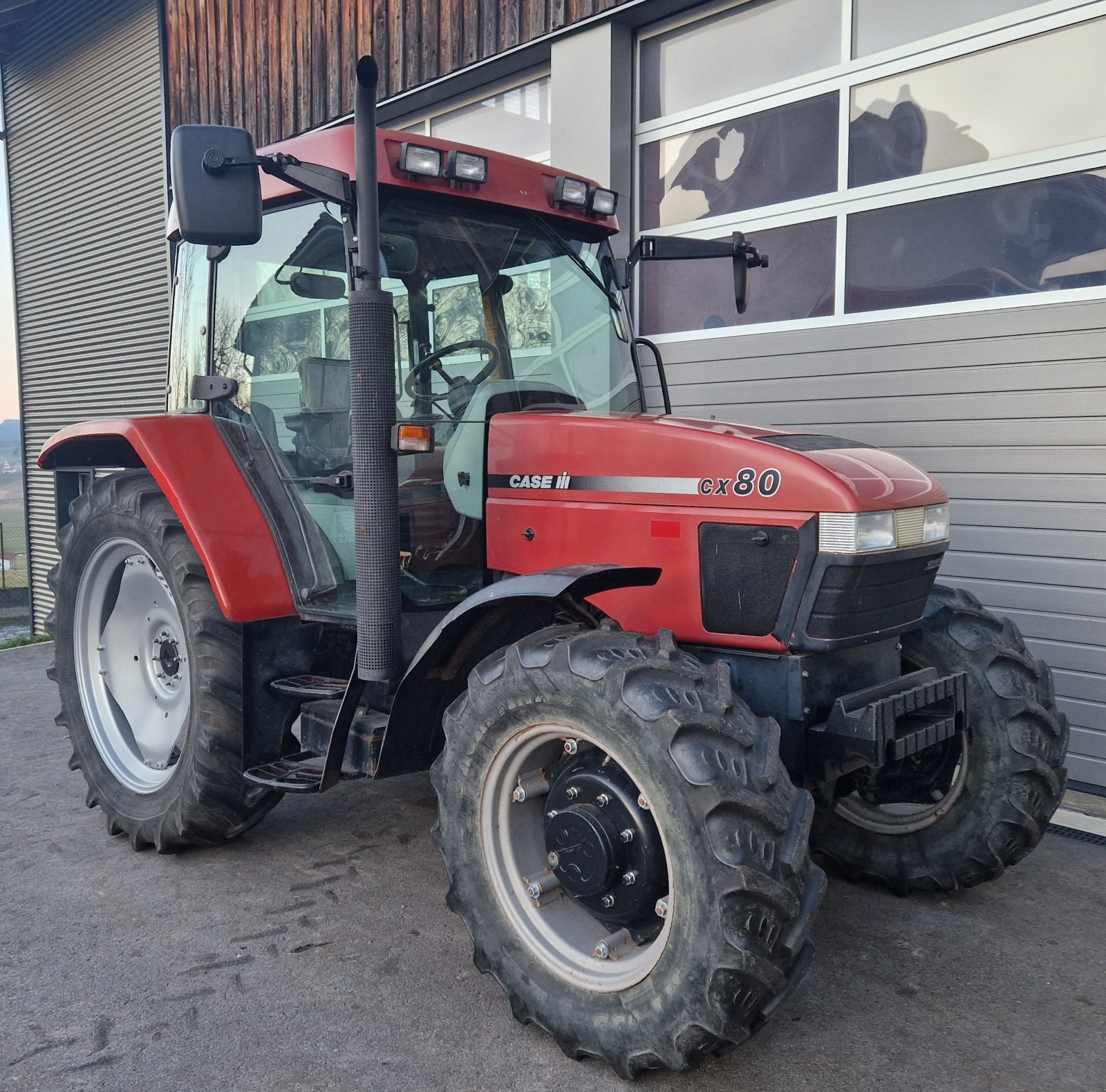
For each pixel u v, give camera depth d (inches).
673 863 74.7
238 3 283.4
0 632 436.1
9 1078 80.1
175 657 133.3
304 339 116.3
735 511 90.6
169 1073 80.9
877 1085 80.0
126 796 130.0
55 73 370.3
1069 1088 79.7
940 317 155.5
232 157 90.7
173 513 123.6
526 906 87.8
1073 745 146.1
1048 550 146.1
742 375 183.0
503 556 106.0
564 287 119.6
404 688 96.3
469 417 109.0
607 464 98.3
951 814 110.8
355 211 102.4
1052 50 144.3
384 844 129.9
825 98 170.1
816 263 173.6
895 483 93.0
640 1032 77.1
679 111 191.5
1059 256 144.9
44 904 112.3
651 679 78.2
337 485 109.5
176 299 138.9
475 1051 84.7
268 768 113.7
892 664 99.0
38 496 402.3
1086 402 141.2
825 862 121.3
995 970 98.7
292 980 95.7
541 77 214.8
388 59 236.4
